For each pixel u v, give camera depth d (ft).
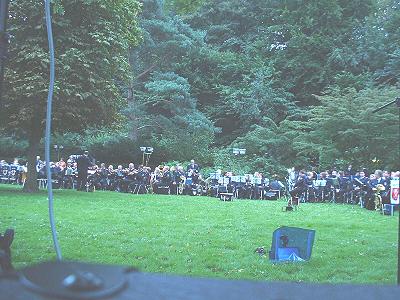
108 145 114.42
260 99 130.72
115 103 69.51
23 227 32.63
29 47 62.54
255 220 43.37
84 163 74.18
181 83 118.83
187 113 117.80
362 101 99.96
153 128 118.93
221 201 68.03
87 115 67.41
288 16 141.90
